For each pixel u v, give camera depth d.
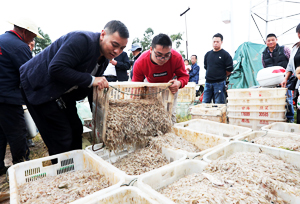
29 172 1.79
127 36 1.91
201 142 2.59
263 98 3.39
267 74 3.88
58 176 1.82
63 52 1.76
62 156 1.96
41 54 2.02
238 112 3.76
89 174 1.78
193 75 8.93
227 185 1.34
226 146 2.04
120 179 1.39
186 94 6.36
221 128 3.20
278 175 1.43
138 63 3.07
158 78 3.12
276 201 1.27
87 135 4.02
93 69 2.14
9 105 2.54
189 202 1.16
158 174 1.49
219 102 5.12
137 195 1.19
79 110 4.50
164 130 2.71
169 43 2.39
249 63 7.39
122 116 2.22
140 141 2.45
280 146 2.08
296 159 1.73
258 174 1.41
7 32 2.61
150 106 2.57
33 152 3.65
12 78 2.52
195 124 3.56
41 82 1.94
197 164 1.70
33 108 2.11
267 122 3.42
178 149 2.13
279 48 4.60
